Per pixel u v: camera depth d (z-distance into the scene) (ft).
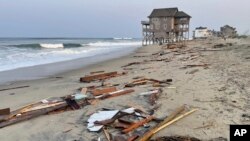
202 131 23.06
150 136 21.94
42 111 30.30
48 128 25.93
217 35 343.87
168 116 26.76
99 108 31.42
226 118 25.66
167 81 45.32
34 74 65.57
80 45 242.78
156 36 241.96
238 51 99.14
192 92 36.29
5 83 53.57
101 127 24.72
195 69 57.72
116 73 58.65
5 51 131.85
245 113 26.73
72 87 46.39
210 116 26.45
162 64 74.23
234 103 30.12
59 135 24.13
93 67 79.61
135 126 24.31
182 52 116.26
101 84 47.11
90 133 24.02
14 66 80.43
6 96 41.04
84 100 34.24
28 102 36.76
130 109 29.17
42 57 113.39
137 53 139.95
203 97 33.37
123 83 46.85
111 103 33.24
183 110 28.53
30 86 49.47
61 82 53.01
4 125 26.86
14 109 33.24
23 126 26.78
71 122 27.27
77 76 61.00
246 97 32.14
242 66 57.62
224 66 59.36
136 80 47.65
